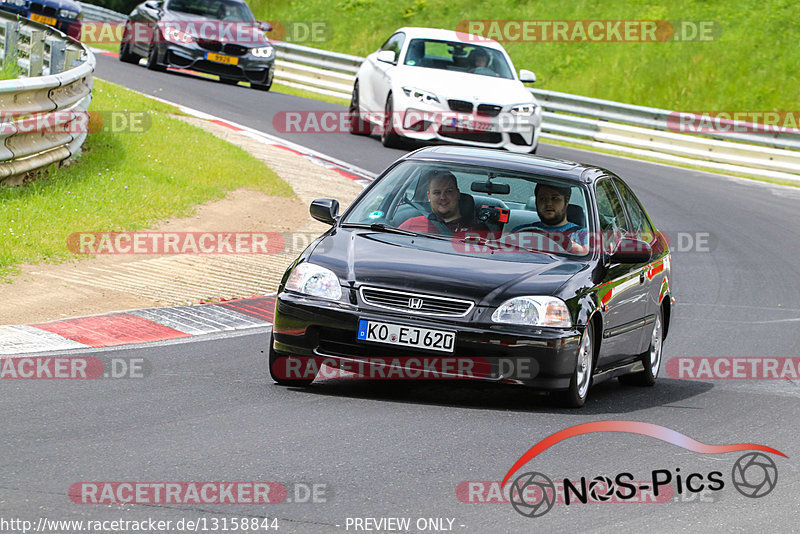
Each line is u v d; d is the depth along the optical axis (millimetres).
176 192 33188
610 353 18734
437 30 48344
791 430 17281
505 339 16484
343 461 13445
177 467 12711
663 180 48938
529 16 80312
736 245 37812
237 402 16125
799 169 54000
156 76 58688
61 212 28359
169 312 22219
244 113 51281
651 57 72688
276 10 90562
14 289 22219
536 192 19094
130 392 16234
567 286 17203
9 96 27797
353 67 66938
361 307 16766
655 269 20812
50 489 11641
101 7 104000
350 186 39375
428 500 12203
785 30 72375
